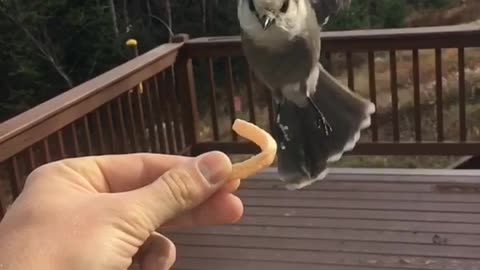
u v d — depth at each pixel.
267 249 3.10
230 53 4.12
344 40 3.81
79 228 0.95
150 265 1.13
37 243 0.94
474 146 3.91
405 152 4.01
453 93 10.14
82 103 3.11
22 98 14.36
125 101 3.62
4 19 14.47
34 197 1.01
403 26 14.61
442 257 2.92
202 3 15.37
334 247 3.07
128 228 0.97
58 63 14.70
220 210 1.13
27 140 2.72
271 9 1.56
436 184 3.62
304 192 3.64
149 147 3.95
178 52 4.17
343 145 2.27
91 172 1.13
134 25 15.49
